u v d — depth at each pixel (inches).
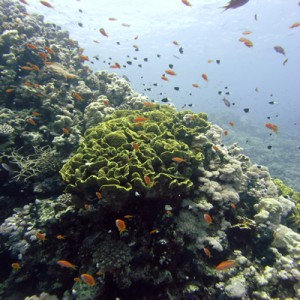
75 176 43.8
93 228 45.7
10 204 62.1
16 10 104.9
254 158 232.4
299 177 199.3
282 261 48.2
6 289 50.0
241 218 53.6
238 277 44.8
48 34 109.3
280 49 84.4
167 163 48.9
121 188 38.9
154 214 46.1
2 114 68.8
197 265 44.9
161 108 75.9
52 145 67.7
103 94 87.4
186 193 49.8
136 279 40.6
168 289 42.8
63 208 47.5
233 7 39.1
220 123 344.8
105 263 39.7
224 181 54.9
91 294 38.8
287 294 44.9
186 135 58.4
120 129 56.6
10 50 84.8
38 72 83.1
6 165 60.8
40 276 49.8
